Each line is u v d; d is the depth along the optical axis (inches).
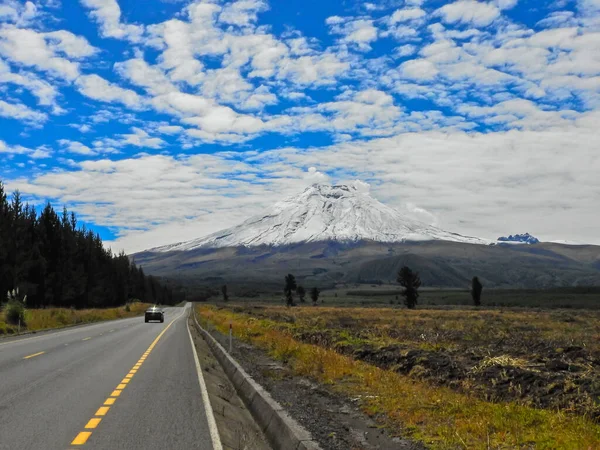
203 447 313.4
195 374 639.1
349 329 1517.0
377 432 359.6
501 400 477.7
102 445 315.9
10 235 2502.5
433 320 2128.4
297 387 550.3
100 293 3941.9
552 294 6811.0
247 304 5802.2
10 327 1471.5
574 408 404.5
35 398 470.0
